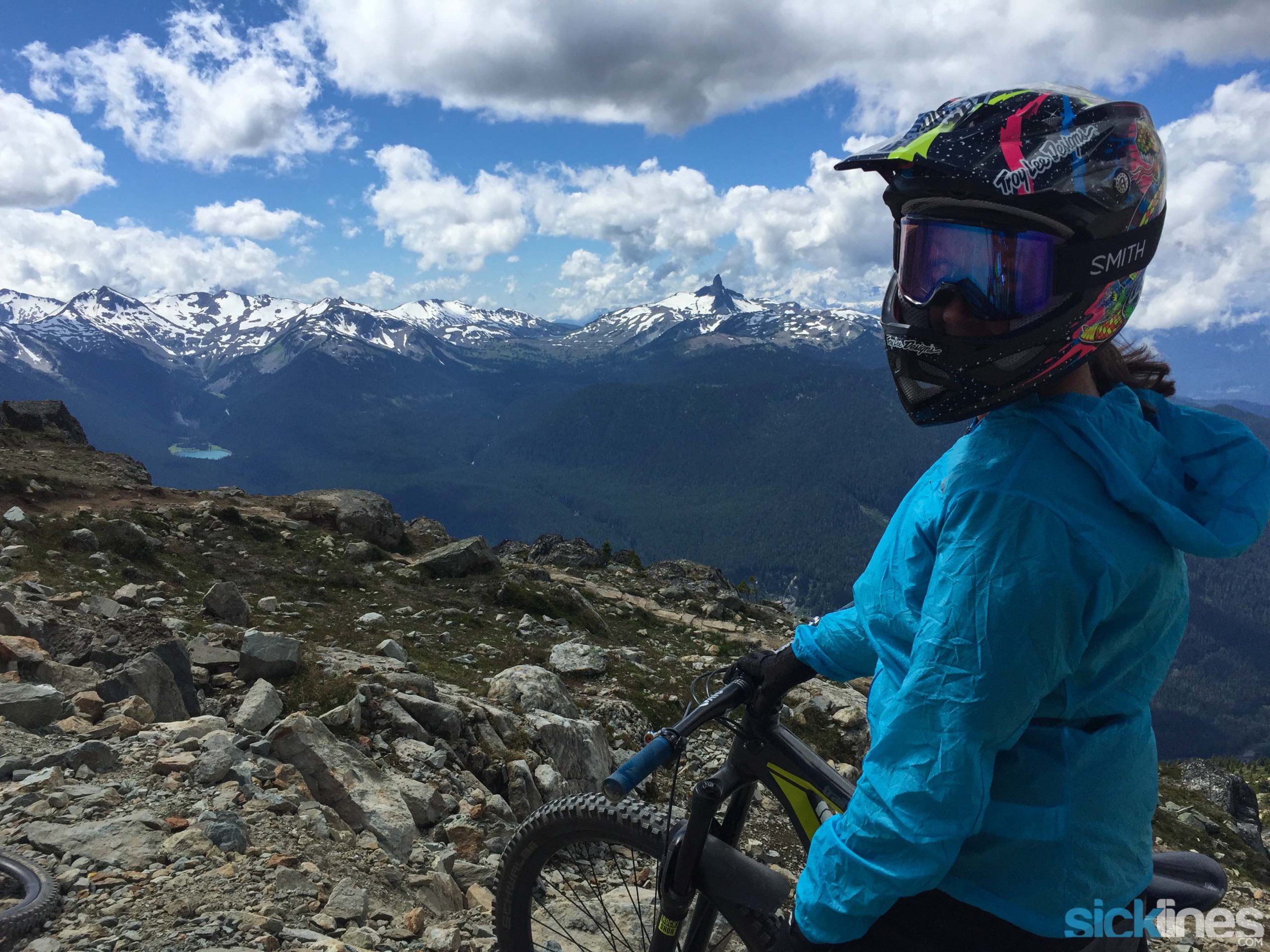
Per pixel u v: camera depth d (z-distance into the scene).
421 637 5.40
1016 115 0.82
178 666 3.11
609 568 9.56
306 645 4.09
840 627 1.02
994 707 0.78
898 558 0.90
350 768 2.63
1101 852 0.85
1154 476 0.83
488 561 7.30
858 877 0.84
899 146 0.86
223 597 4.74
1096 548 0.77
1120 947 0.90
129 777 2.24
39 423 9.28
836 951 0.95
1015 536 0.79
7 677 2.62
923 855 0.80
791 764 1.11
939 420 0.88
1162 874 0.98
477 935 2.02
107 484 7.34
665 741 1.08
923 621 0.83
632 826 1.21
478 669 4.96
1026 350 0.81
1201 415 0.88
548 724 3.62
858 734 4.89
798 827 1.12
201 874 1.85
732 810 1.20
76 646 2.94
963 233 0.82
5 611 2.96
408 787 2.70
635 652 5.81
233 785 2.28
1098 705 0.84
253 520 7.12
